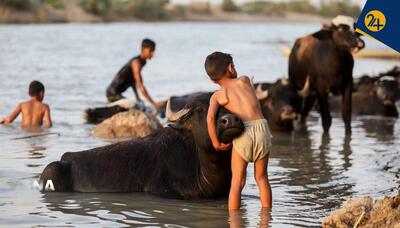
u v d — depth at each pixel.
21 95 43.75
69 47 98.56
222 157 19.80
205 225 17.62
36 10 195.75
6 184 21.72
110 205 19.64
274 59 85.06
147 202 20.03
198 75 62.41
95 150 22.16
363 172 24.27
